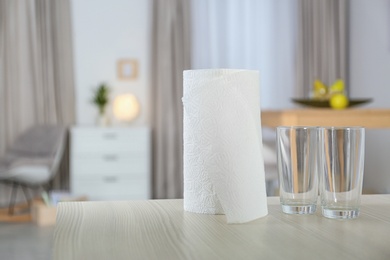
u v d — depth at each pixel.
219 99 1.27
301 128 1.25
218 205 1.31
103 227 1.19
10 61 6.72
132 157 6.53
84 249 1.02
